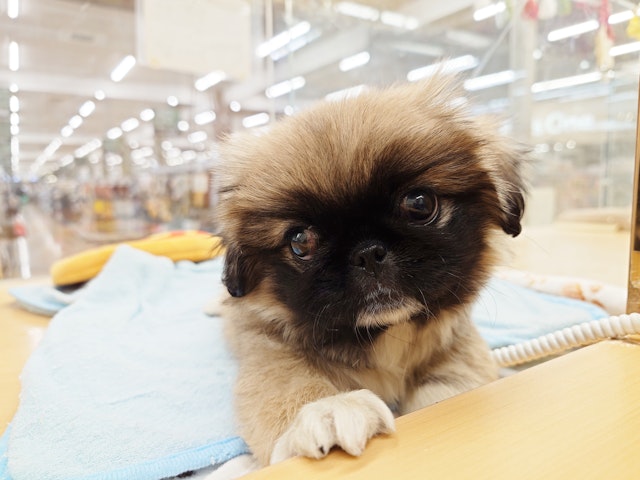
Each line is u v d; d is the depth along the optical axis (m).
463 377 0.24
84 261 0.46
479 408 0.15
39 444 0.19
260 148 0.23
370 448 0.14
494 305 0.36
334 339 0.22
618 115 0.68
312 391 0.20
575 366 0.18
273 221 0.21
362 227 0.20
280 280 0.22
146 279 0.43
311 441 0.14
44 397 0.22
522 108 0.66
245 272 0.23
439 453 0.13
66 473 0.17
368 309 0.20
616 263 0.52
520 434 0.14
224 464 0.19
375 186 0.19
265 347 0.24
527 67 0.63
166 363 0.27
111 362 0.27
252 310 0.24
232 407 0.22
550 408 0.15
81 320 0.33
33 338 0.33
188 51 0.55
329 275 0.20
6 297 0.45
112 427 0.20
